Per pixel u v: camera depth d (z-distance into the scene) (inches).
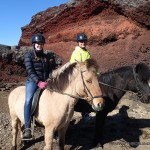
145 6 481.4
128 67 139.9
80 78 105.9
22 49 416.2
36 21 647.1
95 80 104.0
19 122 135.9
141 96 136.3
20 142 144.0
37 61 118.6
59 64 406.9
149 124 175.2
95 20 553.6
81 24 570.3
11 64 404.5
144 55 443.8
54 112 110.0
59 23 603.5
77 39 140.6
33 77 115.1
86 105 141.2
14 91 132.6
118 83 139.5
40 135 154.4
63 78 110.7
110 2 531.5
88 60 105.5
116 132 161.5
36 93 115.2
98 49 504.1
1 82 365.1
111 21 530.9
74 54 139.3
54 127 111.6
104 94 139.5
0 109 222.1
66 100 109.7
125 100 225.3
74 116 185.5
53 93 112.2
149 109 213.3
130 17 505.0
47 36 609.0
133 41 481.4
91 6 562.6
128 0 512.7
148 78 134.0
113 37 506.3
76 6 584.7
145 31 488.7
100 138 145.3
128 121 180.1
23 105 121.3
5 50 403.2
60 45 559.5
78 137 154.3
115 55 469.1
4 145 144.2
